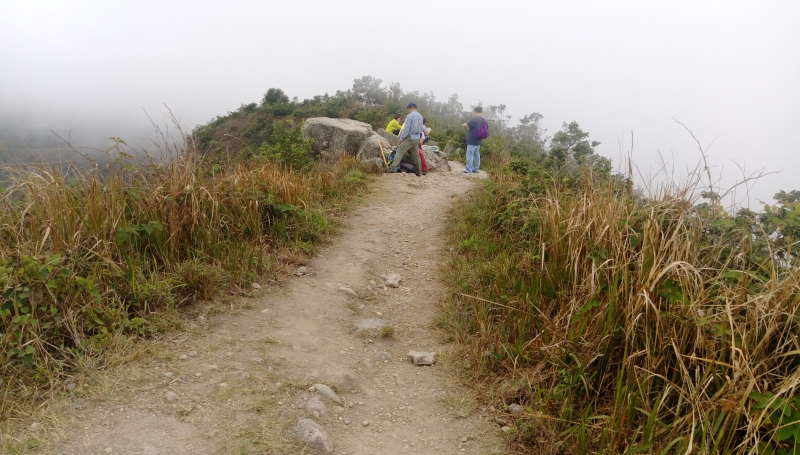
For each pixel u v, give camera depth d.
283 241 6.19
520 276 4.71
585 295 3.92
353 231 7.48
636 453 2.75
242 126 37.84
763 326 3.00
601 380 3.32
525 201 6.66
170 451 2.71
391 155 12.36
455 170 13.77
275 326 4.30
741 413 2.69
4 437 2.65
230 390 3.29
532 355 3.73
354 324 4.59
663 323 3.22
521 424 3.18
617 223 4.02
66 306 3.54
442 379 3.81
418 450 3.03
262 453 2.78
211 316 4.28
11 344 3.13
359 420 3.27
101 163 4.77
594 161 6.70
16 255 3.66
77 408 2.95
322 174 9.53
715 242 3.82
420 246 7.13
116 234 4.36
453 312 4.80
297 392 3.39
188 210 5.09
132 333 3.72
